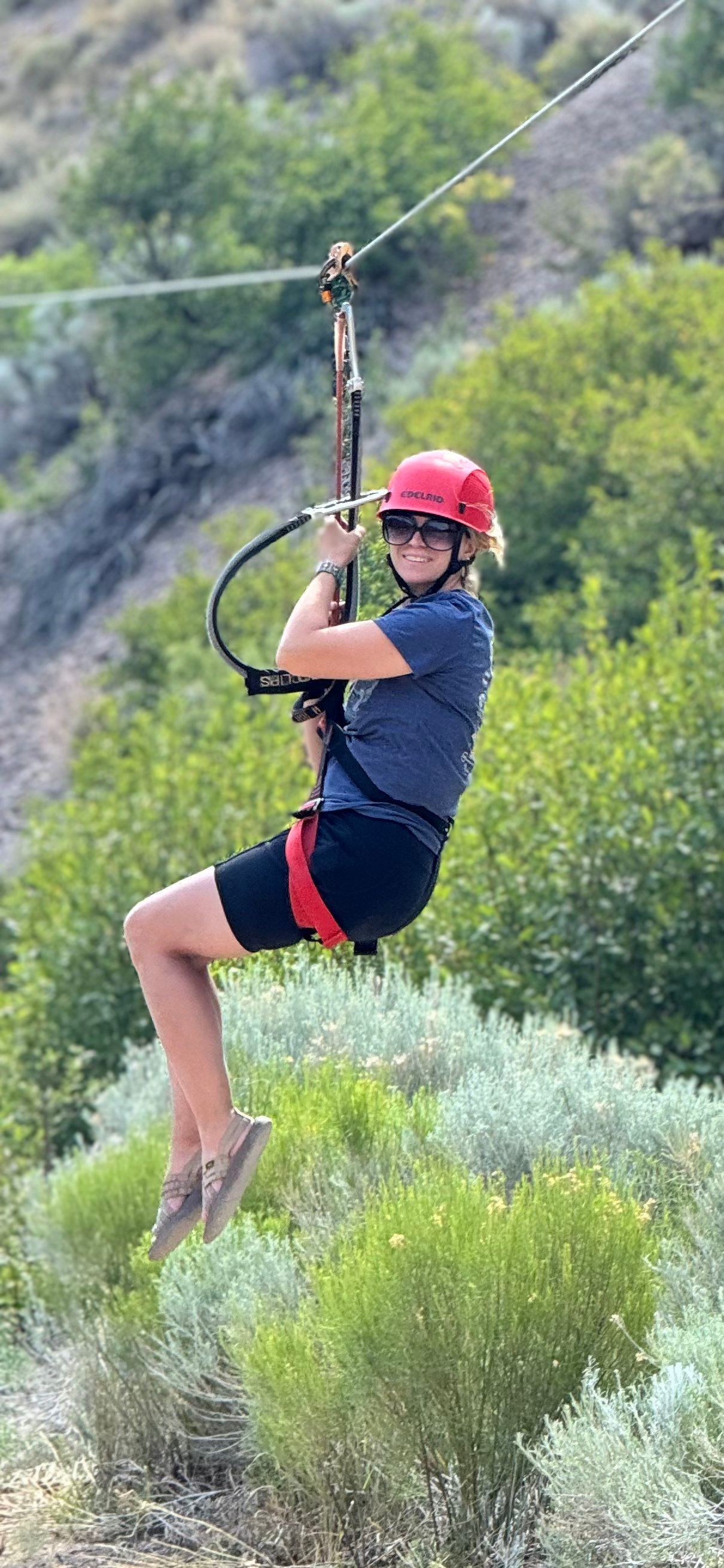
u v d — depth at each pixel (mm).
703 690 9102
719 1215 4664
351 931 3625
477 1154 5199
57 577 27297
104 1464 5086
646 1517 3607
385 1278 4062
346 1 38625
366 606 3951
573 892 8812
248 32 42000
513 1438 4070
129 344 27812
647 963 8805
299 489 24062
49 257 31750
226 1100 3775
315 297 26047
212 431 27094
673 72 24766
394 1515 4320
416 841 3633
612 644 13977
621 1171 5023
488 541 3816
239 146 26953
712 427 14086
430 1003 6570
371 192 25688
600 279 23172
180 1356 4871
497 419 16562
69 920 10688
